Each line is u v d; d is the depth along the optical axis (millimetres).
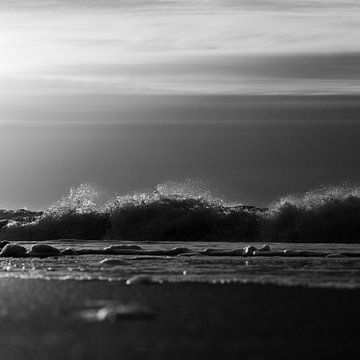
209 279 19688
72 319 13828
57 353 11422
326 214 38656
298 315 14328
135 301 15930
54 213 44531
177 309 14969
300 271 21891
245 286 18297
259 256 28188
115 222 42656
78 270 22594
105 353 11414
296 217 39156
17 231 44219
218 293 17094
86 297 16516
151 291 17453
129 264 24750
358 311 14766
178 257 27828
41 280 19688
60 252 29609
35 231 43906
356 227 38094
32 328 13062
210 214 41156
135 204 42938
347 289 17703
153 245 35031
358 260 25844
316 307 15195
